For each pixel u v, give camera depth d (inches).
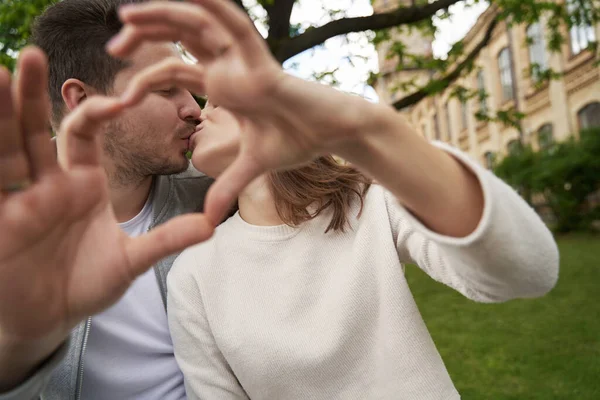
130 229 72.8
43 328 29.1
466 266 32.1
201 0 20.6
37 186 26.5
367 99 26.8
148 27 21.3
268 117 23.9
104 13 71.1
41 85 24.3
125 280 28.7
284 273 56.3
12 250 26.7
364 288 53.7
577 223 553.3
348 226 56.8
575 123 703.7
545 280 32.4
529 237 30.7
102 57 69.9
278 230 57.7
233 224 61.5
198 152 55.9
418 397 50.4
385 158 27.2
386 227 54.6
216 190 26.3
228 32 21.3
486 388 144.5
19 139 25.4
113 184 70.1
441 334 199.9
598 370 149.6
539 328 197.3
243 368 54.2
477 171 29.2
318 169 56.2
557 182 556.1
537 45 771.4
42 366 33.2
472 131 1034.7
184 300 58.5
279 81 22.2
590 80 660.7
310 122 24.0
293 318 54.7
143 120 66.9
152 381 65.4
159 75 25.7
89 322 62.6
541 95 767.7
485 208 28.6
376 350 53.4
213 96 22.8
